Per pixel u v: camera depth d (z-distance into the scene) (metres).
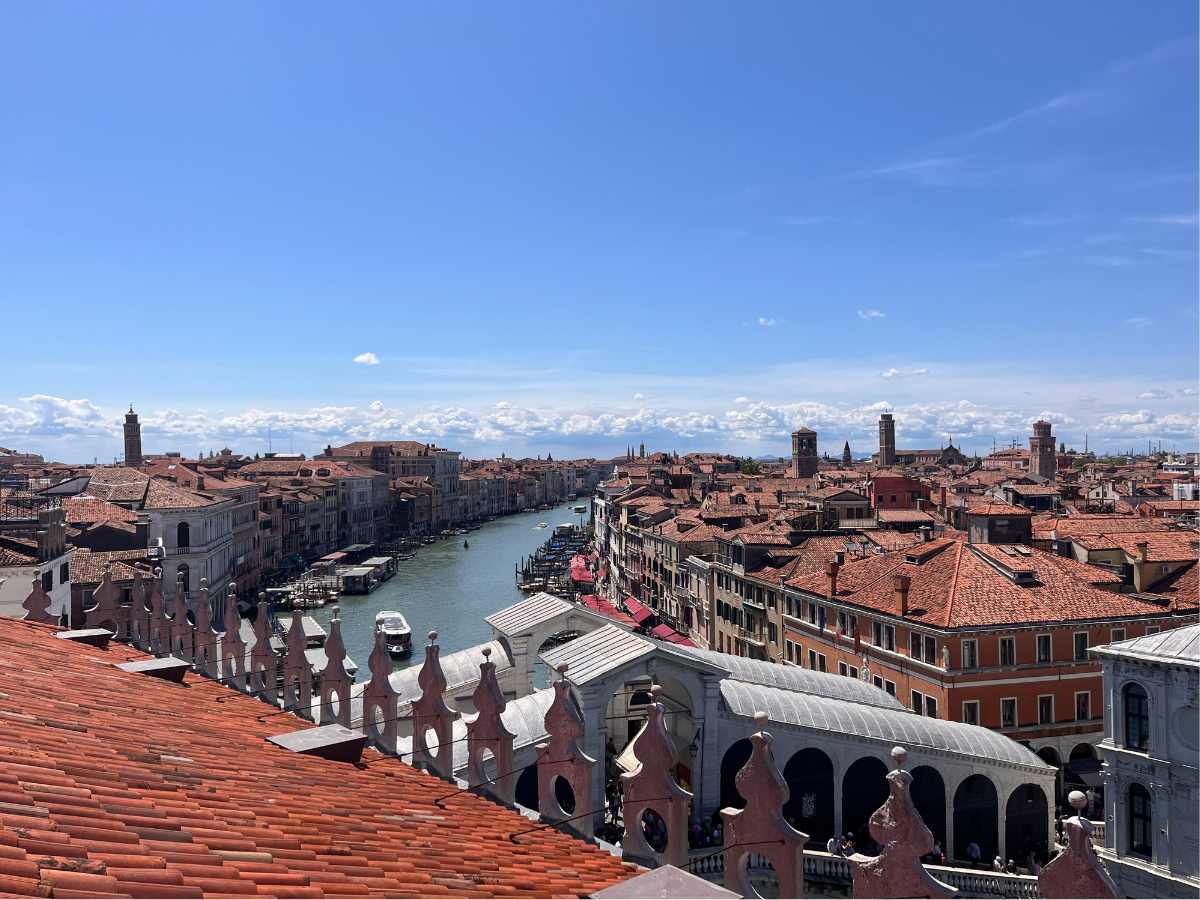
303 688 19.12
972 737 42.31
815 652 66.19
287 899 7.30
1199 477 167.88
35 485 109.56
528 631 41.25
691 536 100.19
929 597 55.50
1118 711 35.06
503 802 13.94
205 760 11.78
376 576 146.25
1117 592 58.56
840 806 39.31
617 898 7.73
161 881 6.89
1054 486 134.88
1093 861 8.05
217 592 104.62
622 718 40.19
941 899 7.91
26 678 14.23
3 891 5.84
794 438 195.50
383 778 14.32
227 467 199.62
